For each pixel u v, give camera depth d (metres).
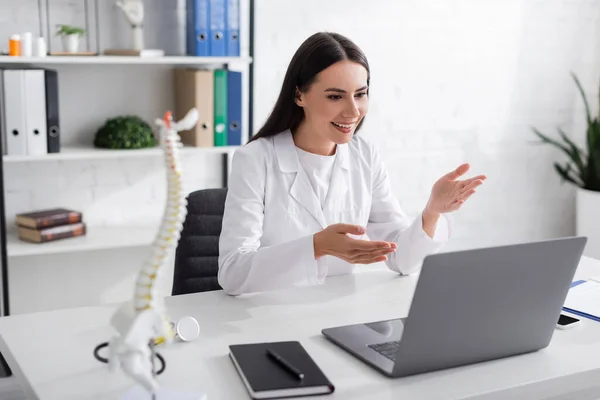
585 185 3.87
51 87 2.73
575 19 3.92
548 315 1.41
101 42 3.01
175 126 1.12
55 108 2.75
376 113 3.56
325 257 1.84
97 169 3.12
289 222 1.90
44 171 3.04
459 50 3.68
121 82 3.07
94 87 3.03
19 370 1.34
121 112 3.09
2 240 2.72
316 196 1.92
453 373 1.33
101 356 1.38
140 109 3.13
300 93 1.85
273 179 1.90
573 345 1.48
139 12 2.87
